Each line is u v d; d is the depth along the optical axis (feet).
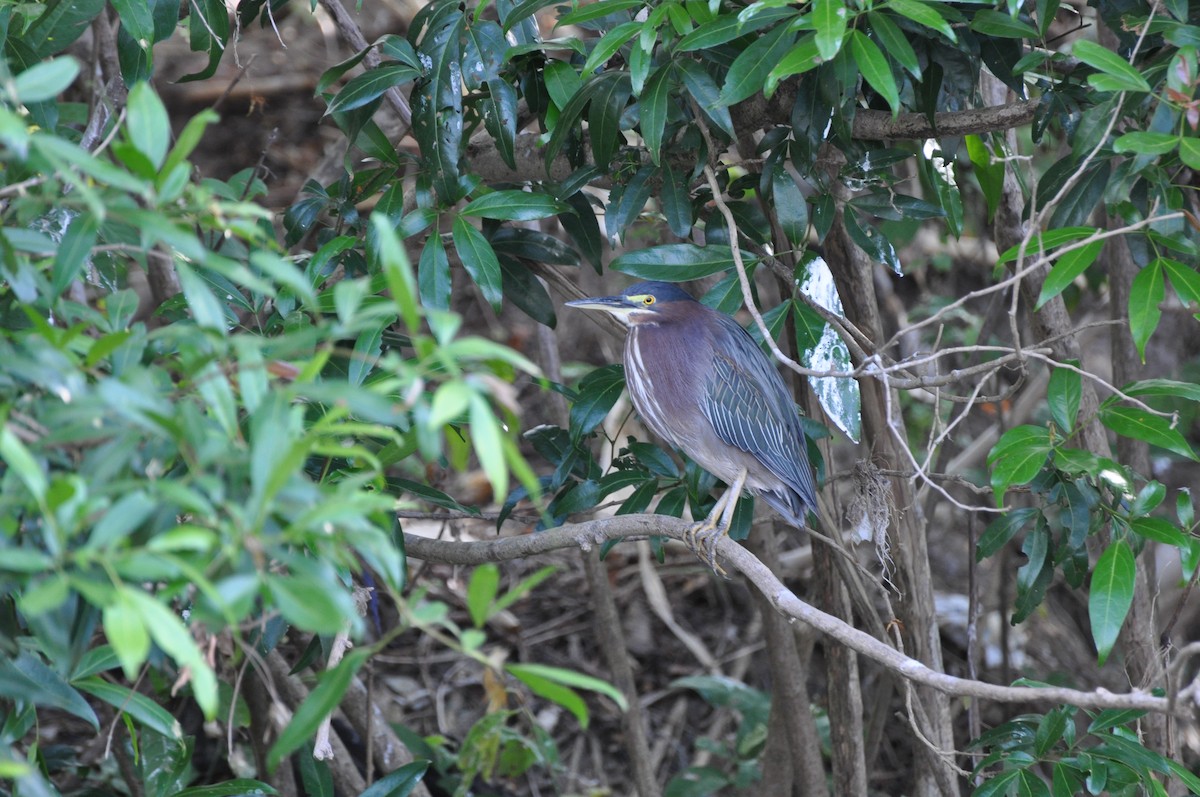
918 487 32.58
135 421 11.12
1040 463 21.16
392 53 22.20
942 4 20.07
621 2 20.92
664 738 41.52
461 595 43.24
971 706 30.45
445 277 21.85
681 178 23.31
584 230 26.05
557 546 23.48
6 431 10.11
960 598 43.91
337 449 11.44
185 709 35.19
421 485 23.73
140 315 41.86
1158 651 25.93
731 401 26.04
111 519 10.12
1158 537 21.93
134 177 11.43
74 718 37.27
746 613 45.73
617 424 44.50
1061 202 22.22
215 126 53.01
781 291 26.40
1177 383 21.43
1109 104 19.71
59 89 11.69
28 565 9.96
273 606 13.83
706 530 25.52
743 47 21.62
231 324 21.68
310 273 21.45
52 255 15.47
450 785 36.81
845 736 30.68
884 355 26.76
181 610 16.78
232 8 29.01
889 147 25.57
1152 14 18.84
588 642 44.16
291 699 30.45
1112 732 23.56
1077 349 27.84
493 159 27.22
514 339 50.60
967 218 46.06
